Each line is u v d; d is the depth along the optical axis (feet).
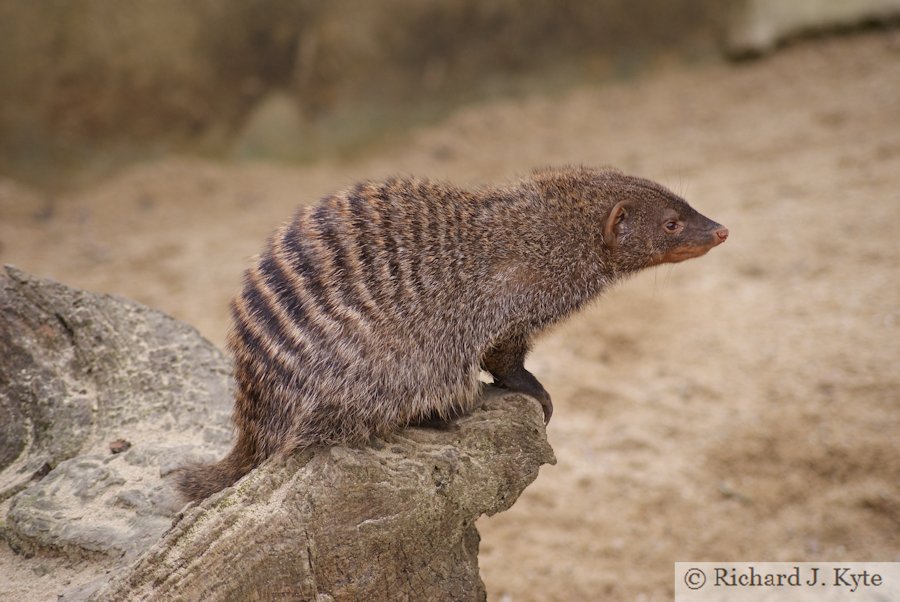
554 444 24.79
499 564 21.43
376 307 12.66
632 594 20.65
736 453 23.71
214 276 34.42
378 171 43.78
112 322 16.40
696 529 22.04
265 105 46.14
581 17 48.42
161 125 44.96
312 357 12.35
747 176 37.01
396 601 12.47
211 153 45.85
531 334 14.11
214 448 14.83
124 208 42.11
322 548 11.78
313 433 12.29
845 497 22.26
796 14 48.19
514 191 14.52
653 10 48.57
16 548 13.17
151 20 43.78
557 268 14.15
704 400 25.50
